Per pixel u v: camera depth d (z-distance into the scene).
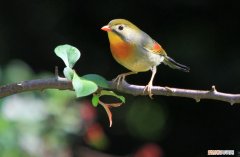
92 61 14.61
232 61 13.55
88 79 4.91
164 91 5.14
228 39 13.67
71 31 14.56
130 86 5.20
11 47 14.24
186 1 13.67
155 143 14.84
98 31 14.54
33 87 5.11
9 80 10.16
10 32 14.29
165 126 14.86
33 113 9.07
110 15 14.39
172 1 13.77
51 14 14.43
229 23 13.66
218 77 13.61
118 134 14.72
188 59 13.79
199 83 13.83
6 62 14.06
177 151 14.69
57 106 9.60
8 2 14.33
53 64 14.48
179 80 14.11
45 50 14.46
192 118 14.63
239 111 14.14
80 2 14.41
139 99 14.94
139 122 14.87
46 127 9.38
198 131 14.56
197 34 13.76
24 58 14.36
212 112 14.39
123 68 14.55
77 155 11.04
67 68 4.66
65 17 14.52
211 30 13.73
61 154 9.52
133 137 14.80
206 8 13.67
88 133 10.42
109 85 5.20
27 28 14.39
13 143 8.41
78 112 10.04
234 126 14.18
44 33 14.44
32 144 8.76
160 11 14.01
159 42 14.03
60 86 5.08
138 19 14.19
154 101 14.89
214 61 13.68
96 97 5.00
